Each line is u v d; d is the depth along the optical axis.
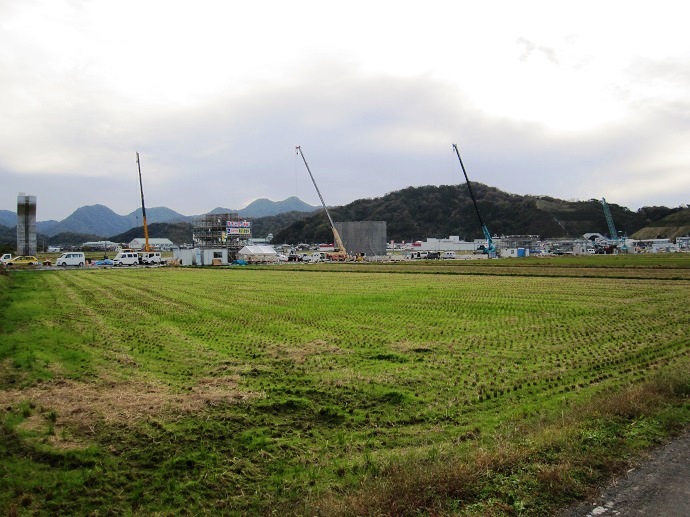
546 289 40.25
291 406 12.02
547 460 7.98
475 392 13.08
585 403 11.23
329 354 17.45
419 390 13.27
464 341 19.64
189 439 9.97
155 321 24.66
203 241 122.31
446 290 39.97
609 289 39.62
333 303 31.77
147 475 8.62
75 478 8.38
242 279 54.19
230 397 12.48
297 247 180.12
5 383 13.70
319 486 8.12
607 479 7.41
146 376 14.62
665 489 7.05
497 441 9.16
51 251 179.25
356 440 10.08
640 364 15.58
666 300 32.00
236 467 8.88
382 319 25.20
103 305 30.92
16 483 8.14
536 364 15.91
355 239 131.75
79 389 13.20
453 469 7.60
